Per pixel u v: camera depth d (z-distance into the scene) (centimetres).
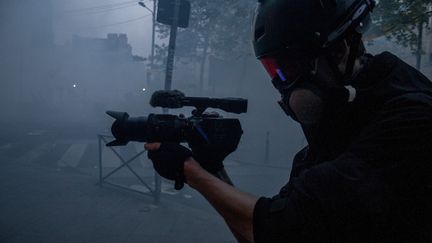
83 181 873
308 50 85
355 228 70
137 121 103
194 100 111
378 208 69
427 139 71
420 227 72
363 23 87
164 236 539
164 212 649
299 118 91
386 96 81
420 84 85
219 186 87
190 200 768
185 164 95
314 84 87
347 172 73
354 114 85
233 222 83
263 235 76
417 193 71
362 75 85
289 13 86
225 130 102
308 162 108
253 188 925
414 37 966
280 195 84
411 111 74
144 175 1005
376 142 74
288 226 74
